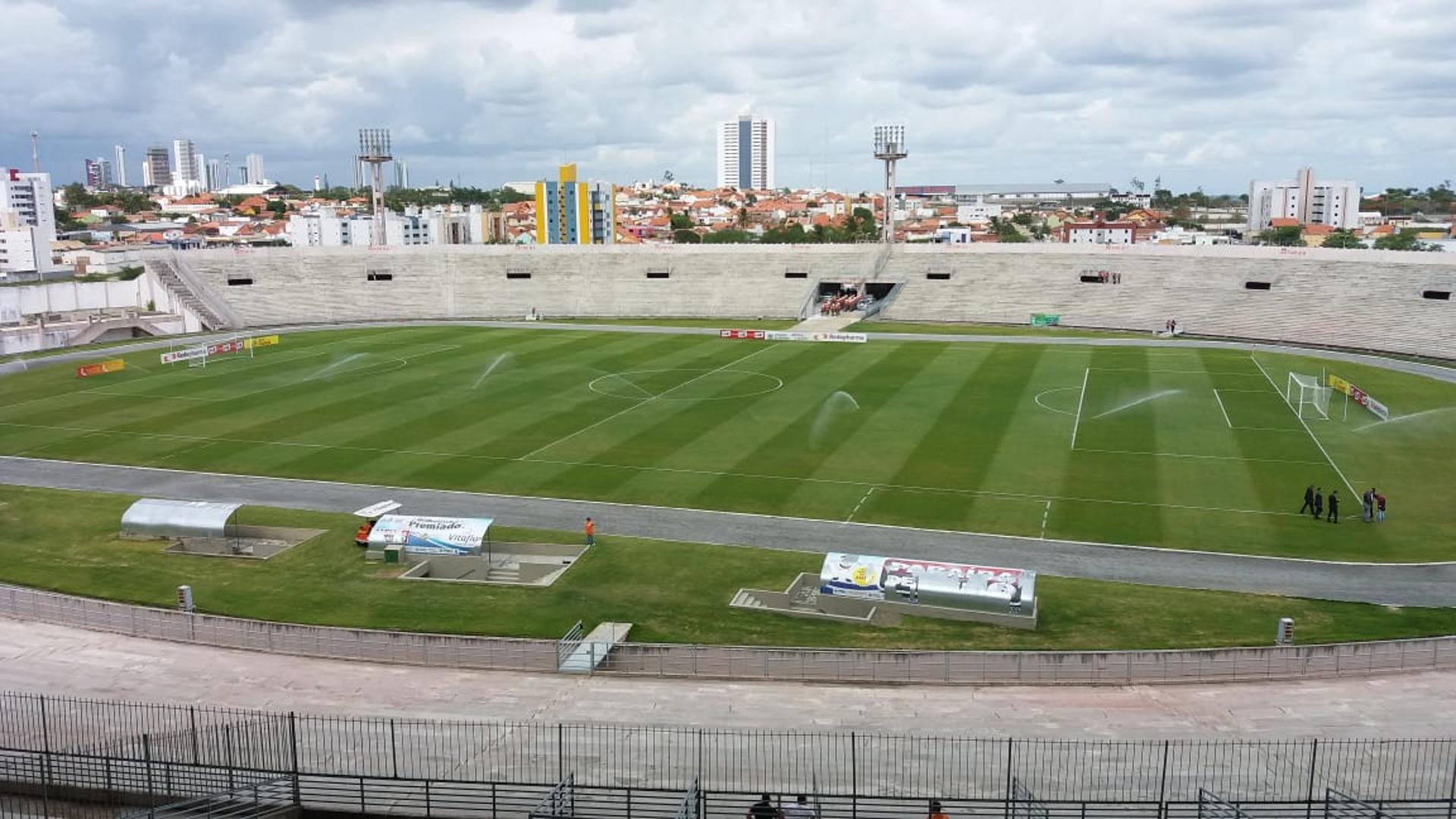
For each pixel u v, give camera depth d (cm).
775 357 10419
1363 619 4150
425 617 4281
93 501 5922
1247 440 6950
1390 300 11312
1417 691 3381
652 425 7481
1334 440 6944
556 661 3672
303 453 6869
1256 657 3525
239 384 9225
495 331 12700
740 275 14862
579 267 15262
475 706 3334
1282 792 2725
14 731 3136
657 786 2786
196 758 2727
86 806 2645
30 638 3938
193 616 3941
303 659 3750
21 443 7238
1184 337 11775
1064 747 2998
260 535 5350
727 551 4997
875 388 8781
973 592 4172
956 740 3036
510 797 2678
